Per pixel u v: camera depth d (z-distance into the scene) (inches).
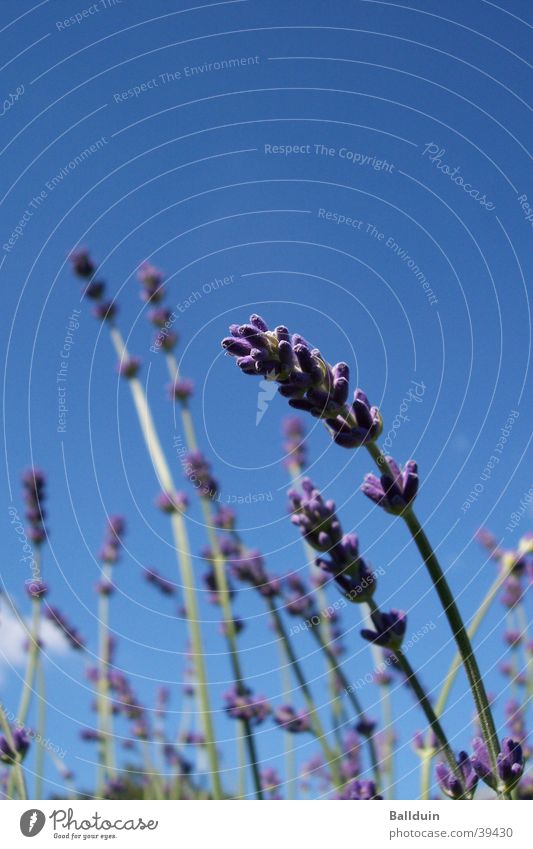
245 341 10.4
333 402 10.3
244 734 17.2
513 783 9.8
